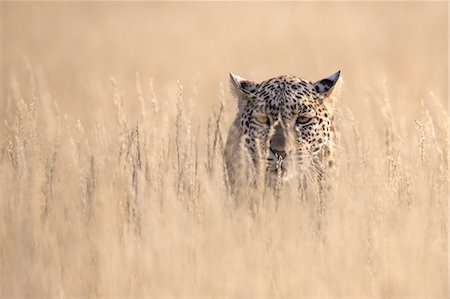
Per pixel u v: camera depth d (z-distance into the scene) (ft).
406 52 122.01
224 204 42.52
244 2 192.75
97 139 48.85
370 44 131.44
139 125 48.91
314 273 38.96
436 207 43.19
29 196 43.37
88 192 43.37
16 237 41.09
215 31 148.87
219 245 39.96
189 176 43.62
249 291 38.32
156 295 38.34
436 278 39.58
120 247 40.45
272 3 190.19
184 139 47.55
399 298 38.63
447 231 41.96
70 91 94.07
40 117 59.98
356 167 45.24
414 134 49.11
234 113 61.46
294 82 48.39
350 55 116.98
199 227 41.16
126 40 140.56
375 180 44.47
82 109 81.71
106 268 39.52
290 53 121.39
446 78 100.12
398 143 47.70
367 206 42.55
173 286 38.52
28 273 39.29
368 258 40.70
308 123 47.55
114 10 181.27
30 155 45.70
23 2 178.09
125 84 98.32
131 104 83.05
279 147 46.19
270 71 106.01
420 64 109.50
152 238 40.32
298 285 38.34
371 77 95.25
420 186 44.01
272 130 44.39
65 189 45.55
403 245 40.29
